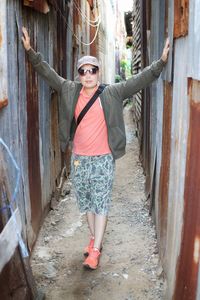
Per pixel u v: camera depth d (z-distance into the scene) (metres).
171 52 3.07
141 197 5.73
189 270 2.21
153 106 4.81
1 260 2.10
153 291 3.27
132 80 3.38
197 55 2.02
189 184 2.30
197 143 2.11
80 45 8.40
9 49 2.96
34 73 3.93
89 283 3.41
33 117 3.88
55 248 4.03
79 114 3.43
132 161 8.10
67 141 3.59
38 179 4.15
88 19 10.25
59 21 5.47
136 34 10.28
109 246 4.11
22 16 3.39
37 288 3.16
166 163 3.47
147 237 4.31
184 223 2.42
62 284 3.39
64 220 4.77
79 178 3.60
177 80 2.87
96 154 3.50
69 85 3.47
